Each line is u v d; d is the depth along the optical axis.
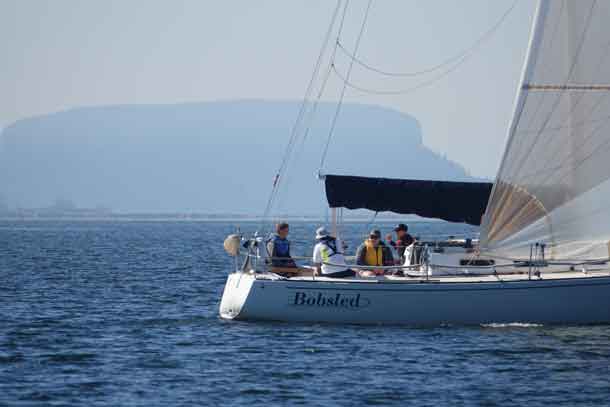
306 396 52.22
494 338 65.88
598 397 52.00
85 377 57.19
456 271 70.75
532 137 68.12
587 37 67.94
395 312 68.62
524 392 53.00
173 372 58.41
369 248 71.75
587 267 70.56
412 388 53.84
